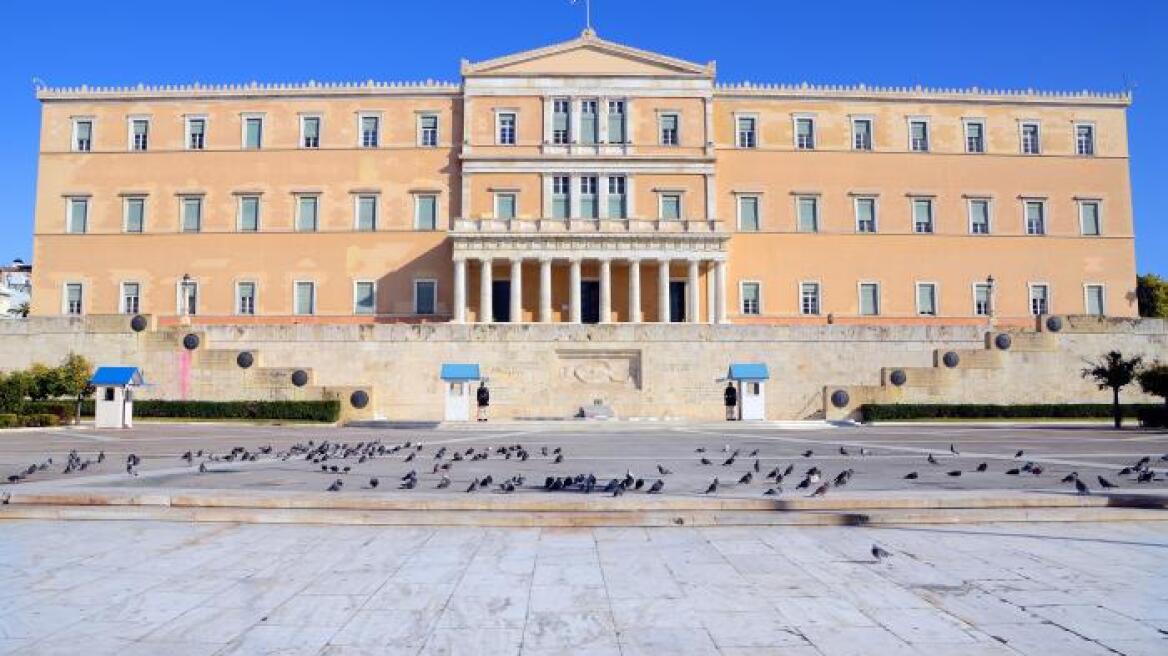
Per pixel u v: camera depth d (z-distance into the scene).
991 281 73.75
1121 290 81.62
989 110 82.94
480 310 76.06
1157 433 43.94
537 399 59.09
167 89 80.56
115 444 34.72
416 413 58.97
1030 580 10.95
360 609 9.72
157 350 57.62
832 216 80.88
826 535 13.76
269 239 79.25
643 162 78.81
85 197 79.88
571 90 79.62
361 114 80.75
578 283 73.12
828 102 82.06
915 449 31.44
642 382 59.53
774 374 60.00
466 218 73.56
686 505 15.44
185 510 15.34
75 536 13.75
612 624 9.16
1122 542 13.27
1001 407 56.19
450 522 14.59
